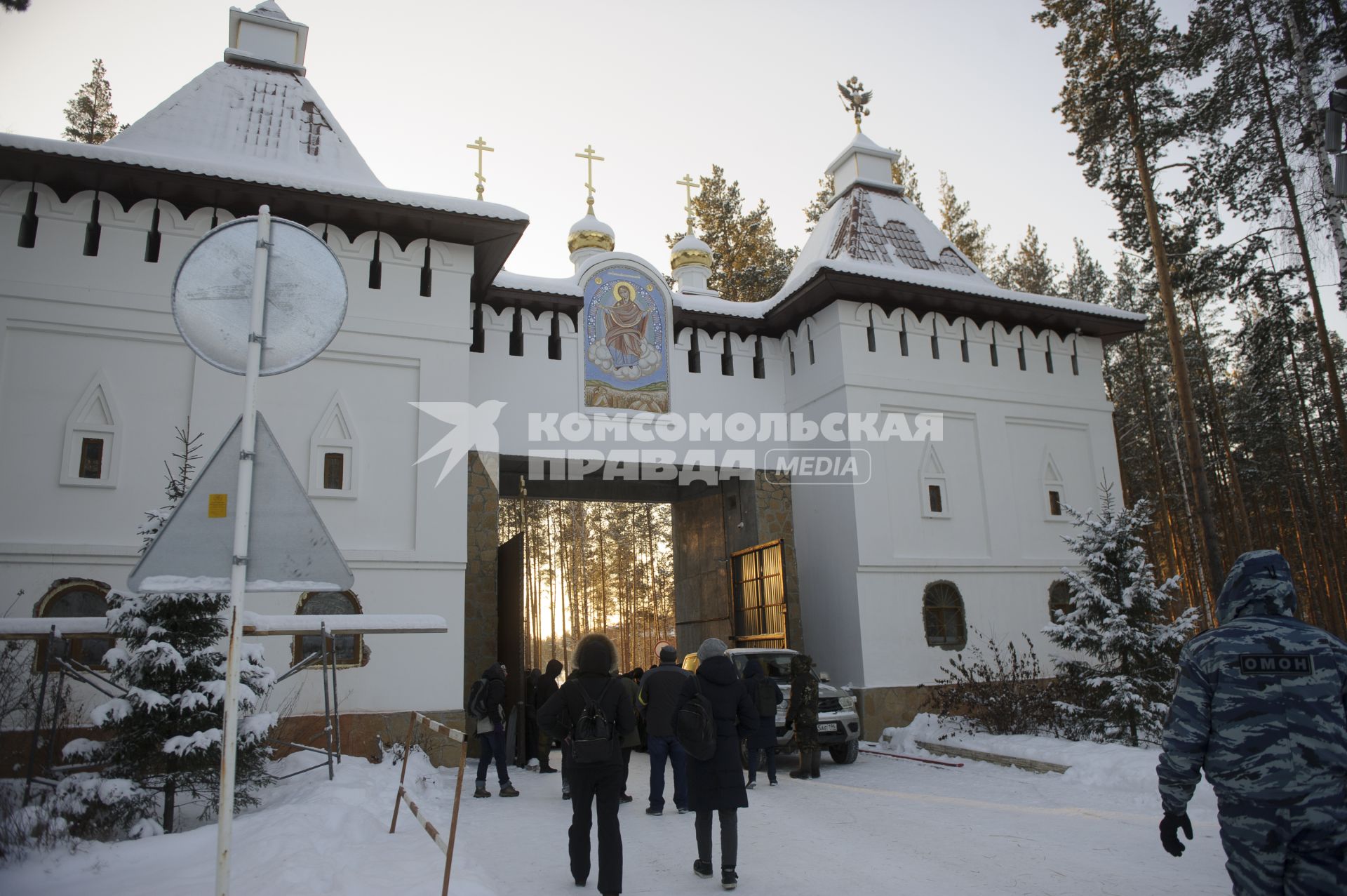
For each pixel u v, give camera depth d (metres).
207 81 16.06
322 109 16.53
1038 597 18.94
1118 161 20.06
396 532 14.08
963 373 19.45
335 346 14.32
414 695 13.41
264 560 4.04
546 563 44.47
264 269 4.32
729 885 6.12
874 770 12.98
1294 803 3.35
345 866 6.19
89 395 12.86
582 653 6.00
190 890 5.57
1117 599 14.25
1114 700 13.13
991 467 19.20
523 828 8.53
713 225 37.78
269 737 10.79
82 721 11.34
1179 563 32.19
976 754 13.51
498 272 16.89
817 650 18.28
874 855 7.21
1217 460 33.38
